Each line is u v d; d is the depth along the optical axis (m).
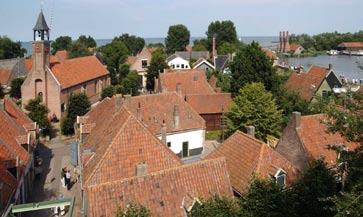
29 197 40.91
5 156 36.00
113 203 25.09
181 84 70.50
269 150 31.59
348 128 18.58
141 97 53.16
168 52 174.75
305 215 21.69
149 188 26.39
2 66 113.44
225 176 28.92
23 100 71.75
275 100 56.50
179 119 53.31
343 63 163.25
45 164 51.03
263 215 21.28
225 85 75.81
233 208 21.36
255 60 62.88
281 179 30.38
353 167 18.23
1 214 29.80
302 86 71.50
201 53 143.12
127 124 31.88
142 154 31.19
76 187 43.41
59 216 35.53
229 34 170.50
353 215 15.01
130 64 113.62
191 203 26.17
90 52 144.25
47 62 72.00
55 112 72.75
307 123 39.47
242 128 51.94
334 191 22.62
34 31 70.38
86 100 64.81
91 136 39.56
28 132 46.78
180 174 27.69
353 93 19.86
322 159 25.16
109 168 29.58
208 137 61.47
